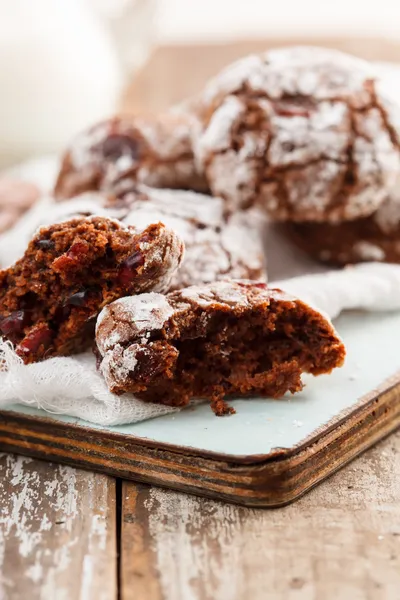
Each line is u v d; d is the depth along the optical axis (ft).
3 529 0.96
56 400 1.05
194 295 1.07
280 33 2.39
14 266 1.10
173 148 1.40
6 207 1.51
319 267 1.35
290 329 1.07
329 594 0.89
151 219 1.23
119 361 1.03
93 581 0.91
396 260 1.34
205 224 1.27
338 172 1.27
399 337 1.18
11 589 0.90
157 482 1.01
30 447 1.06
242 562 0.92
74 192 1.43
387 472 1.02
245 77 1.32
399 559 0.92
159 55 2.26
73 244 1.07
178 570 0.91
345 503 0.98
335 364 1.07
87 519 0.97
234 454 0.97
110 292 1.08
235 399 1.07
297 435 0.99
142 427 1.02
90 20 1.95
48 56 1.84
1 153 1.93
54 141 1.92
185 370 1.07
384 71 1.45
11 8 1.82
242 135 1.29
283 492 0.97
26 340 1.09
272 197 1.29
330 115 1.28
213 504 0.99
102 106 1.93
